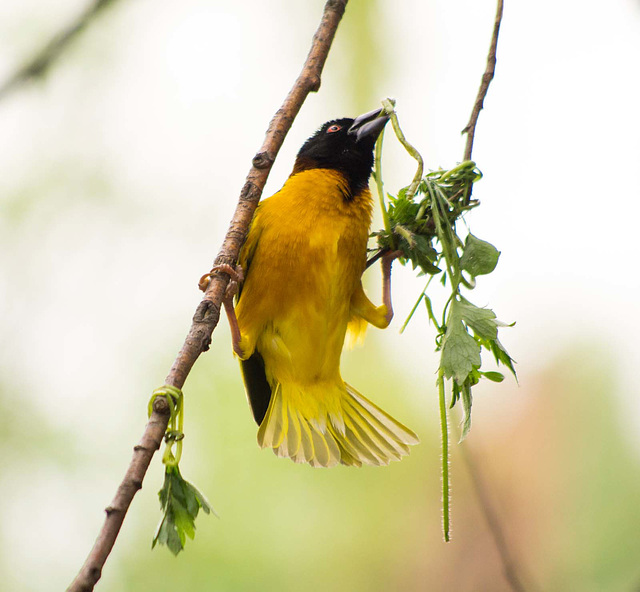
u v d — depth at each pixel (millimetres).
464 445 6852
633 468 14609
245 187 5906
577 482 14594
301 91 6383
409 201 6664
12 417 11750
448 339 5402
